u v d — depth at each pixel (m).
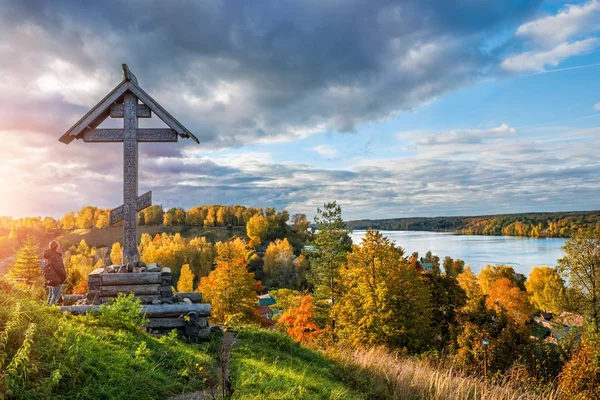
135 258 10.11
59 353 5.01
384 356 11.04
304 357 9.50
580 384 19.61
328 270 35.84
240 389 5.88
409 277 29.00
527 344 31.09
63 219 136.50
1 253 91.19
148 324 8.55
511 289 61.97
